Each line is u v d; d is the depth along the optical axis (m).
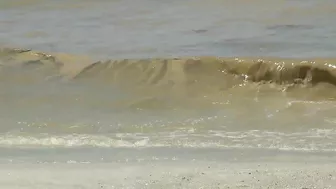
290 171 24.59
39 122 35.00
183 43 51.19
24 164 26.58
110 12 66.19
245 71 39.91
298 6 65.25
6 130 33.62
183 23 59.72
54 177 24.55
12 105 38.38
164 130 32.97
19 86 41.16
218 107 37.28
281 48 48.47
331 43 49.31
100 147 29.61
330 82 37.81
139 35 54.84
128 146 29.73
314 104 36.50
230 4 68.44
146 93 39.91
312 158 26.84
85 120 35.34
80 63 42.97
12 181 24.09
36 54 44.47
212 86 39.81
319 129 32.31
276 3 67.06
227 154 27.84
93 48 50.31
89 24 60.69
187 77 40.56
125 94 39.72
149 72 41.44
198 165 25.91
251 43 50.53
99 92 40.09
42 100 39.03
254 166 25.52
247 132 32.09
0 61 43.91
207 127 33.41
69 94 39.78
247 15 62.72
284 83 38.69
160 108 37.56
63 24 60.94
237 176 24.09
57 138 31.42
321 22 57.84
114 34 55.59
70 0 72.31
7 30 58.66
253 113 35.81
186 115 35.91
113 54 47.84
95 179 24.20
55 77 42.06
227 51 48.03
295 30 54.81
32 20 63.47
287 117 34.78
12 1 70.88
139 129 33.28
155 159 27.11
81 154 28.27
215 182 23.44
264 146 29.23
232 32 55.06
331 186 22.62
